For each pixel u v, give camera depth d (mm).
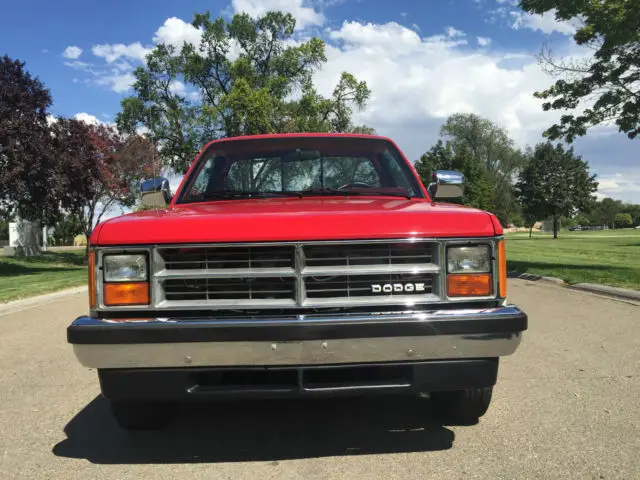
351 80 35594
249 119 31484
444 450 3215
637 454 3092
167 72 36188
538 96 13000
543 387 4359
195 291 2945
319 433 3529
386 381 2957
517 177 61031
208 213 3146
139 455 3246
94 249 2947
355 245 2924
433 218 2990
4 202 19656
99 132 28203
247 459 3158
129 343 2809
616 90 12070
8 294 11867
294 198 4082
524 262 16359
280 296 2938
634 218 138750
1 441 3512
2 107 18422
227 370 2873
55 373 5219
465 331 2828
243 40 37031
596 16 10859
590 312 7660
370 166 4426
